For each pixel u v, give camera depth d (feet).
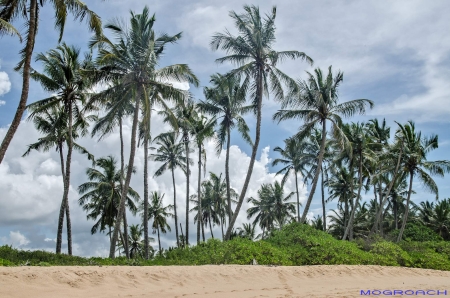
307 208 81.15
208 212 149.69
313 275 46.70
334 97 85.25
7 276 28.89
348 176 121.19
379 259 64.23
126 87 64.18
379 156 100.94
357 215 161.58
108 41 62.59
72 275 32.22
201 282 37.88
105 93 64.08
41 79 72.95
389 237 114.11
